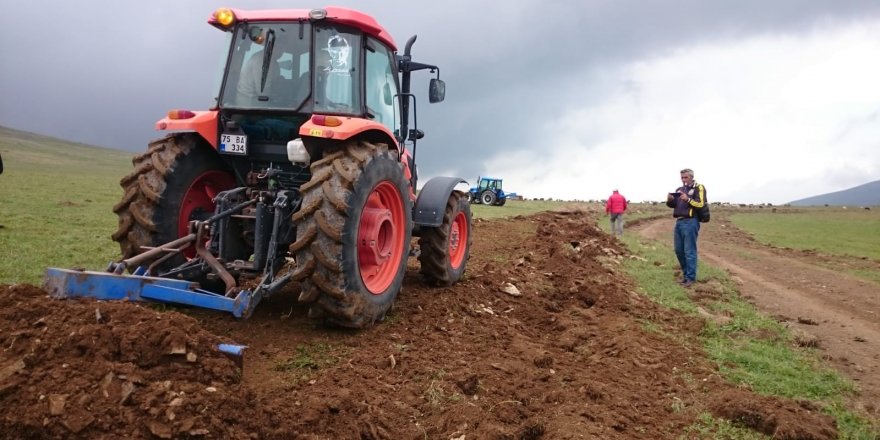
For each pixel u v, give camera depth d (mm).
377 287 5562
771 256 20125
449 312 6430
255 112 5645
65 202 17531
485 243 13734
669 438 4043
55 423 2814
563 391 4555
